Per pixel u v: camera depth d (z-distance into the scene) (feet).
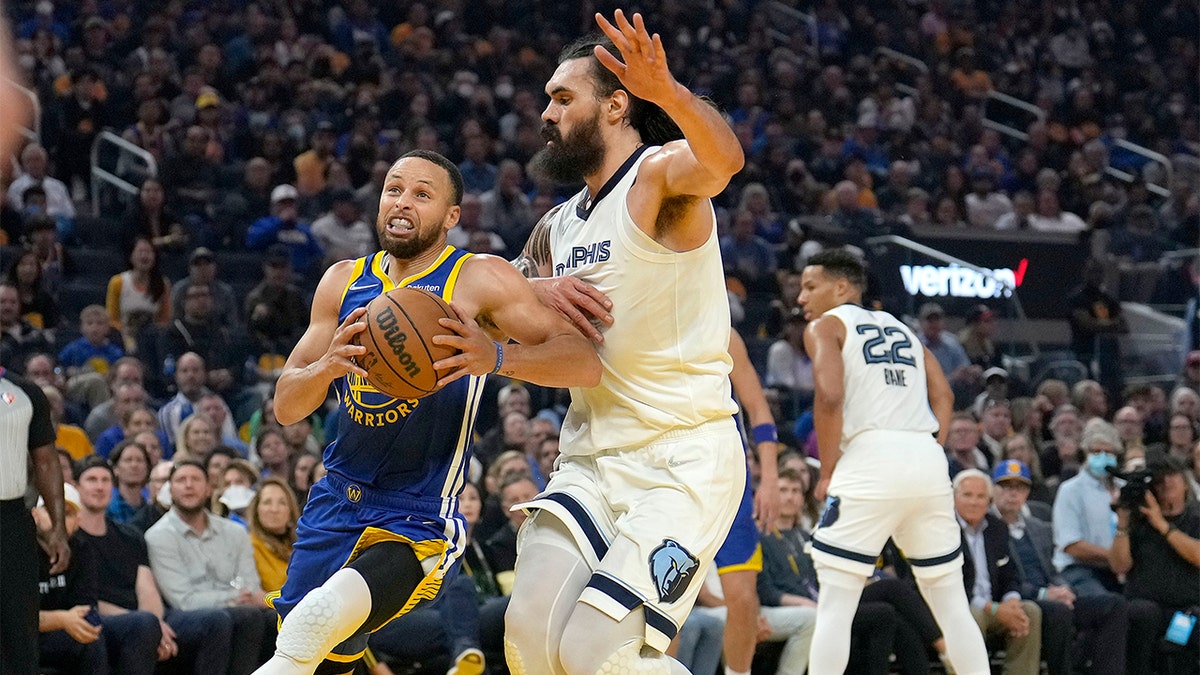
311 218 43.86
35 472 19.27
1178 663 26.35
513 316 12.51
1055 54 70.79
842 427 19.01
